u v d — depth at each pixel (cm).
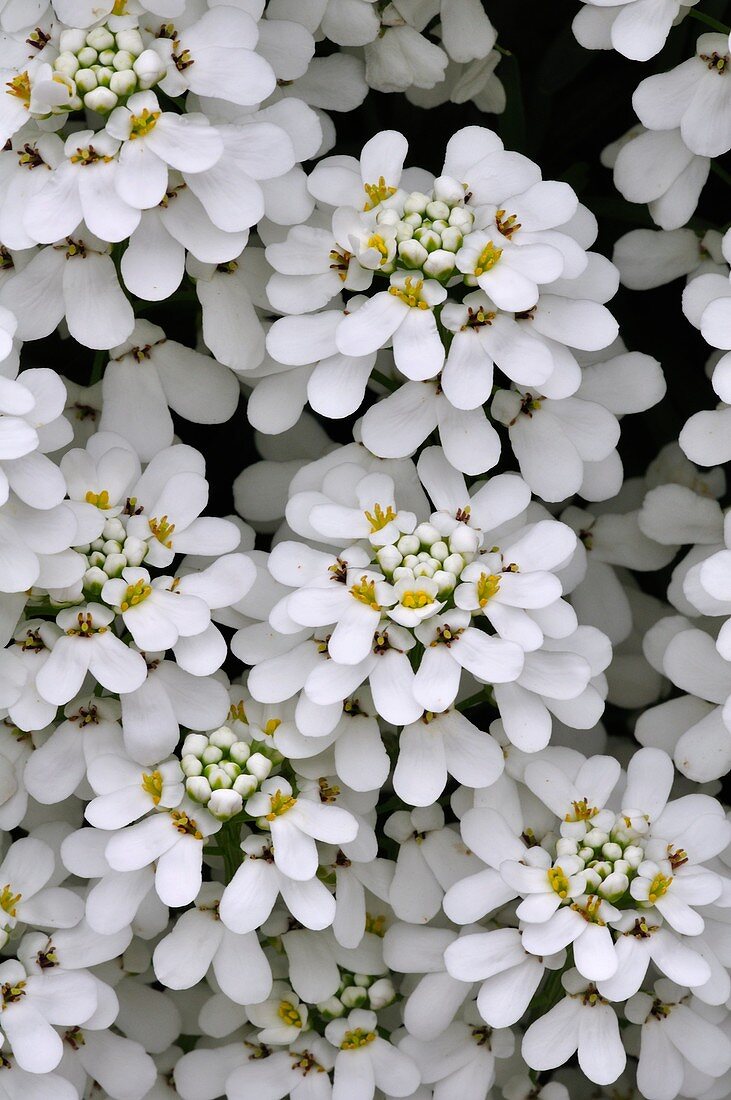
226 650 52
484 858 52
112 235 51
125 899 51
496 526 52
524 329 52
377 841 53
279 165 51
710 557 52
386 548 51
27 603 52
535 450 53
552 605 52
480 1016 53
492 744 52
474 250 51
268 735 52
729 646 51
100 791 51
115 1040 53
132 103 51
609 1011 52
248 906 51
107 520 52
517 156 52
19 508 51
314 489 53
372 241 51
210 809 51
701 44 53
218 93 51
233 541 52
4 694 51
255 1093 53
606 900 51
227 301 53
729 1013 53
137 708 52
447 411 52
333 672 51
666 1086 52
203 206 52
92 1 51
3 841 53
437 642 51
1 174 52
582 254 52
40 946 52
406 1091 53
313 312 52
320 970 53
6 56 52
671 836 52
